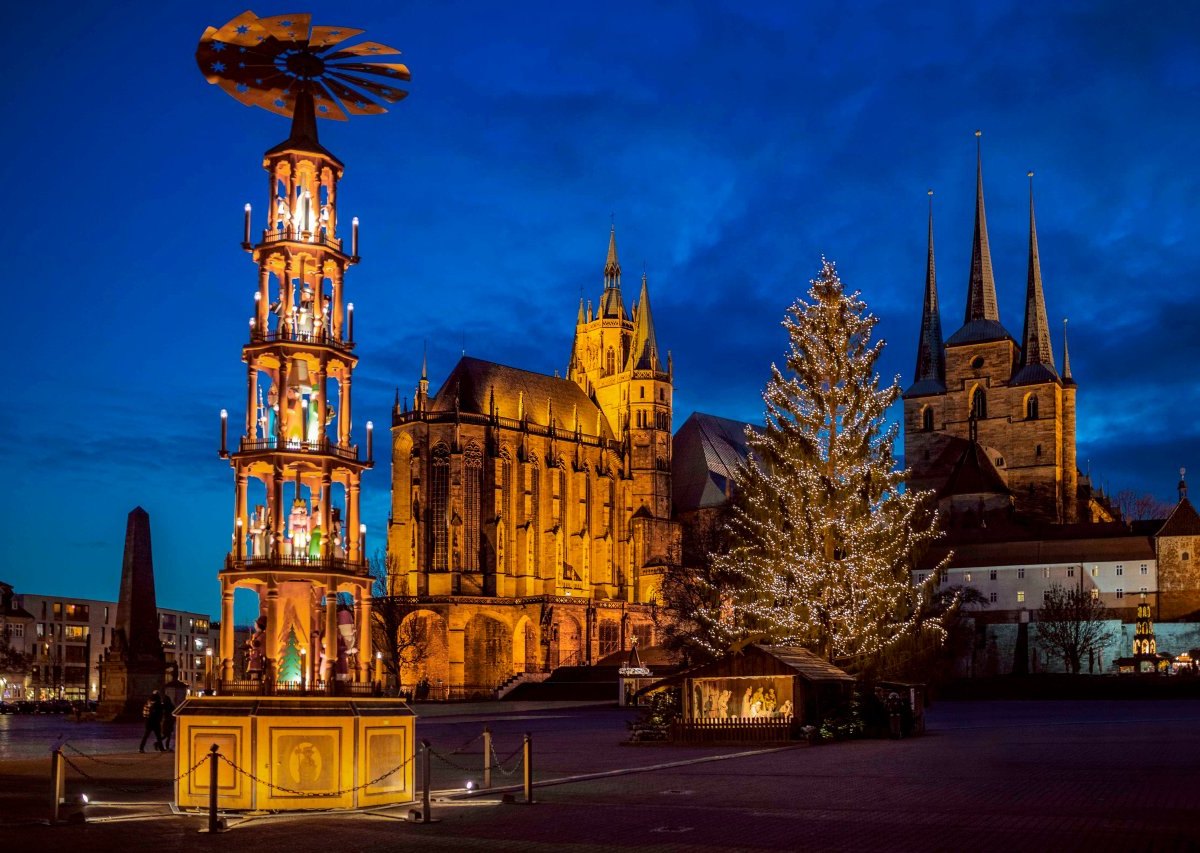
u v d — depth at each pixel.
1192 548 161.38
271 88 36.41
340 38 35.03
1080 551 168.62
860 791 33.09
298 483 35.06
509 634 179.75
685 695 57.47
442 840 25.22
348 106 37.62
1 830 27.80
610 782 37.34
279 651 33.78
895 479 78.62
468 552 177.75
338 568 33.28
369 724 31.42
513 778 39.47
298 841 25.41
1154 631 155.75
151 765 47.06
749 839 24.41
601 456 198.62
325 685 32.41
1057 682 122.44
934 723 72.25
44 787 38.03
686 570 144.62
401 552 178.00
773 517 79.06
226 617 33.25
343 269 35.72
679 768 42.19
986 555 175.12
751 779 37.34
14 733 75.06
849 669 74.00
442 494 176.88
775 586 77.69
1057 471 197.12
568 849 23.56
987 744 52.12
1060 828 25.08
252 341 34.28
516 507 184.00
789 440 78.12
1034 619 167.12
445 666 170.38
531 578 183.88
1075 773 37.25
